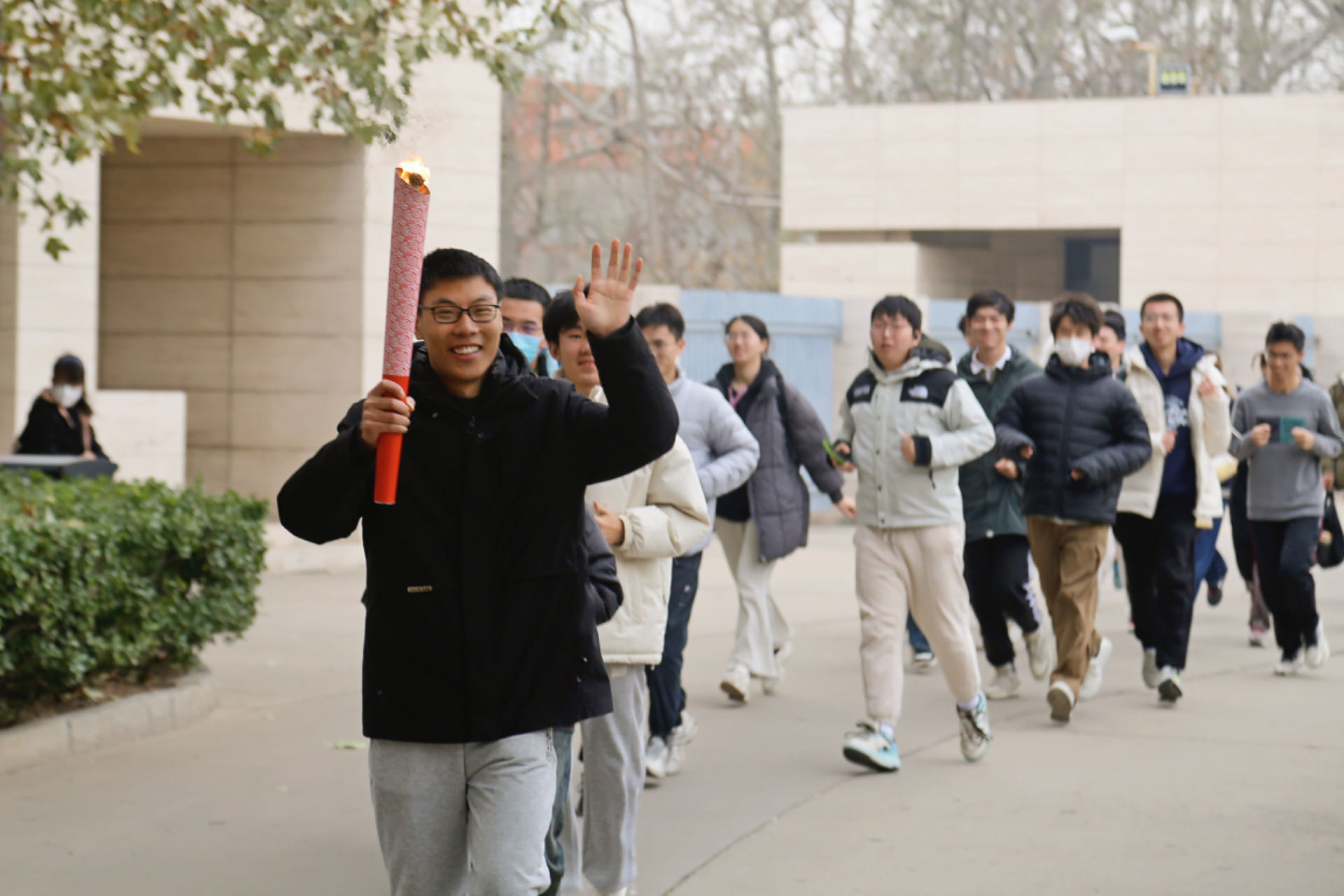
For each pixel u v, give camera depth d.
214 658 9.41
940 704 8.46
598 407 3.61
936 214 33.16
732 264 43.28
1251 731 7.73
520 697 3.51
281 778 6.63
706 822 6.08
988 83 41.44
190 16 7.64
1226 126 32.12
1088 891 5.23
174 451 13.44
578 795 5.99
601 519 4.74
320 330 14.76
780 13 38.31
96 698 7.38
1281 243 31.97
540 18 8.10
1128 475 7.99
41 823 5.93
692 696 8.65
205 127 13.91
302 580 12.95
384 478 3.37
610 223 41.94
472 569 3.51
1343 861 5.56
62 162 12.48
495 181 14.98
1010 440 7.73
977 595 8.55
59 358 11.21
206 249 15.02
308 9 7.59
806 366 19.11
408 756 3.55
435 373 3.59
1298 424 9.17
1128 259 32.62
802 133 33.72
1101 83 41.50
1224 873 5.43
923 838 5.86
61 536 6.74
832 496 8.52
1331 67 40.47
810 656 10.01
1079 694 8.35
